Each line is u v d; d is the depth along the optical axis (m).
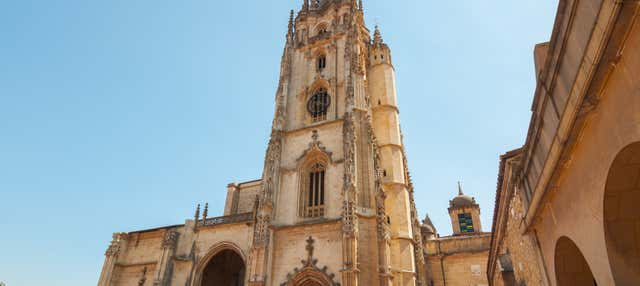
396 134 58.91
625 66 8.94
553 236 17.02
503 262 31.41
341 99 54.22
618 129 9.74
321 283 40.62
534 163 17.16
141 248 60.09
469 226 96.69
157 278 52.12
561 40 11.99
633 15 8.11
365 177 45.72
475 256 62.22
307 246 42.91
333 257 41.12
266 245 43.50
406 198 53.81
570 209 14.41
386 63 65.94
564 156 13.29
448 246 65.25
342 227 40.72
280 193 48.81
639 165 10.29
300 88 58.75
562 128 12.30
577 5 10.50
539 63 15.91
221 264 59.41
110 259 58.59
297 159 50.38
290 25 67.50
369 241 41.47
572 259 16.83
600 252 12.11
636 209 11.20
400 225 51.16
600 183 11.26
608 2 8.41
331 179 46.69
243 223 52.56
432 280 62.44
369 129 49.47
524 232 20.81
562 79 12.42
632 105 8.88
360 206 43.31
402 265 48.31
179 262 53.38
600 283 12.61
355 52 56.41
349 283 37.28
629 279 11.09
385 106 61.12
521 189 20.09
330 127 50.91
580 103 10.72
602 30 8.83
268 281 42.09
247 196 66.88
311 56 61.75
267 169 49.62
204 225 55.59
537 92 14.96
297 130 53.19
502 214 28.98
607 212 11.38
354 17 61.12
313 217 46.16
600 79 9.88
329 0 70.50
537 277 20.91
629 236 11.32
